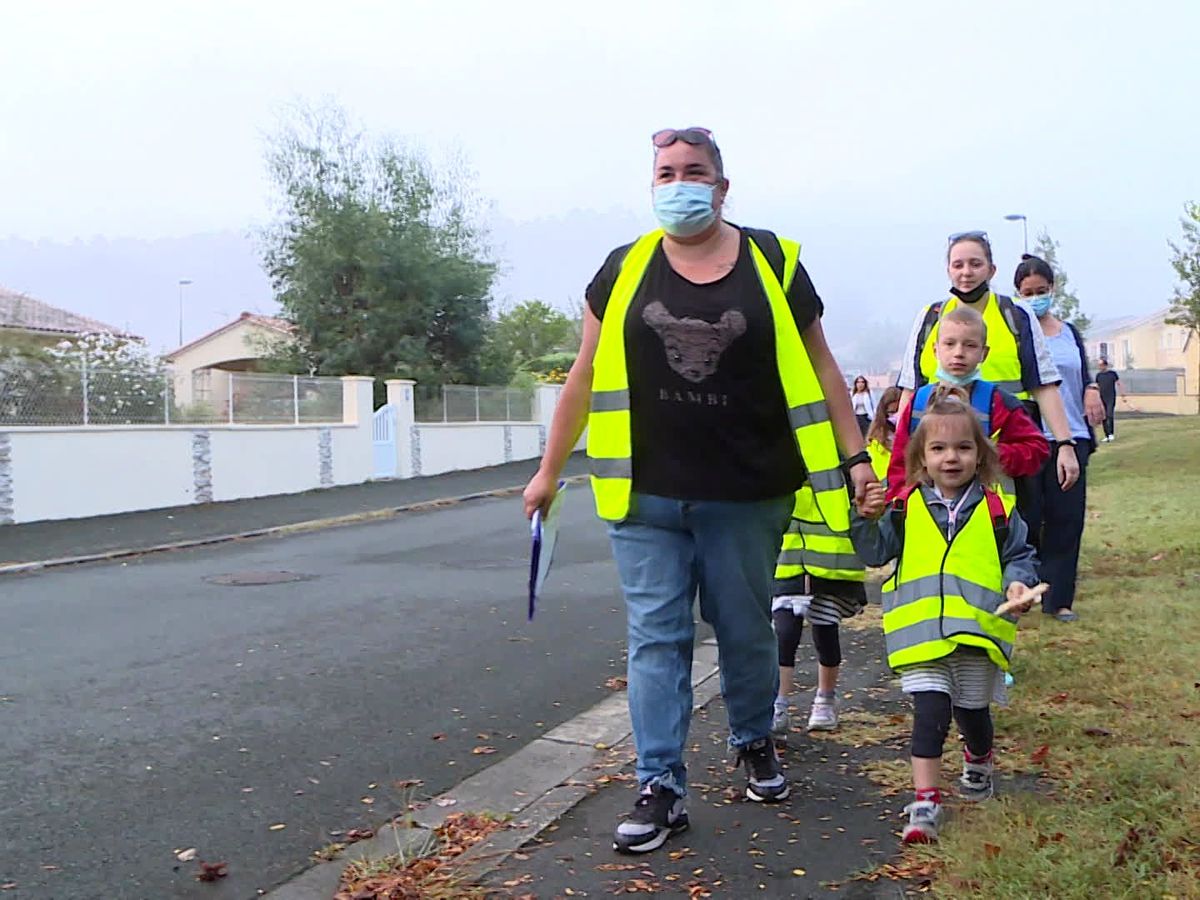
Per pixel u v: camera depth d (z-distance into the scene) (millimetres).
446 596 9531
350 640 7684
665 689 3826
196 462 19266
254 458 20672
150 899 3607
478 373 32438
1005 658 3863
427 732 5418
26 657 7355
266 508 18547
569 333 50625
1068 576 6641
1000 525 3922
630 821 3775
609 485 3820
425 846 3898
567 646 7355
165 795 4570
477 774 4773
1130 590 7492
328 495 21016
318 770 4863
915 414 4621
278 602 9445
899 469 4324
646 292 3766
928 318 5379
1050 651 5855
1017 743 4527
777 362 3727
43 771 4898
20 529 15578
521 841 3908
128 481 17984
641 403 3775
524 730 5430
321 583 10547
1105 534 10117
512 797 4457
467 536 14570
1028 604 3736
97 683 6559
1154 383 61094
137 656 7320
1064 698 5062
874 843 3742
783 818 3994
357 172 31016
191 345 42000
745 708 4066
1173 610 6703
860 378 23641
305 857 3922
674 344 3686
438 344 31922
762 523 3857
